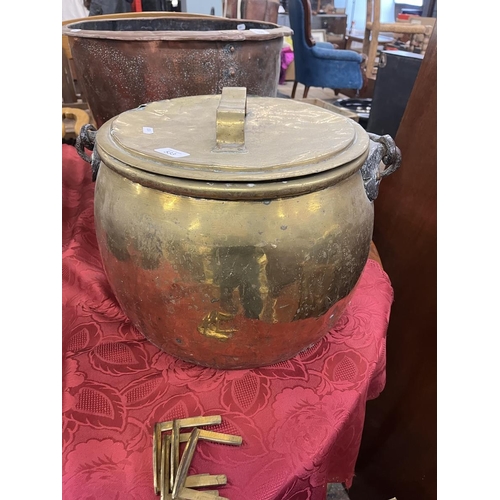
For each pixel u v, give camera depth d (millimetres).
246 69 922
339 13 3777
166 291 492
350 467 672
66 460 500
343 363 640
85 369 618
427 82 840
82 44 889
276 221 460
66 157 1083
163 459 497
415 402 919
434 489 867
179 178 448
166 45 853
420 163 877
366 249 553
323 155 481
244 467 502
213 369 623
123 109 936
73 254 836
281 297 488
